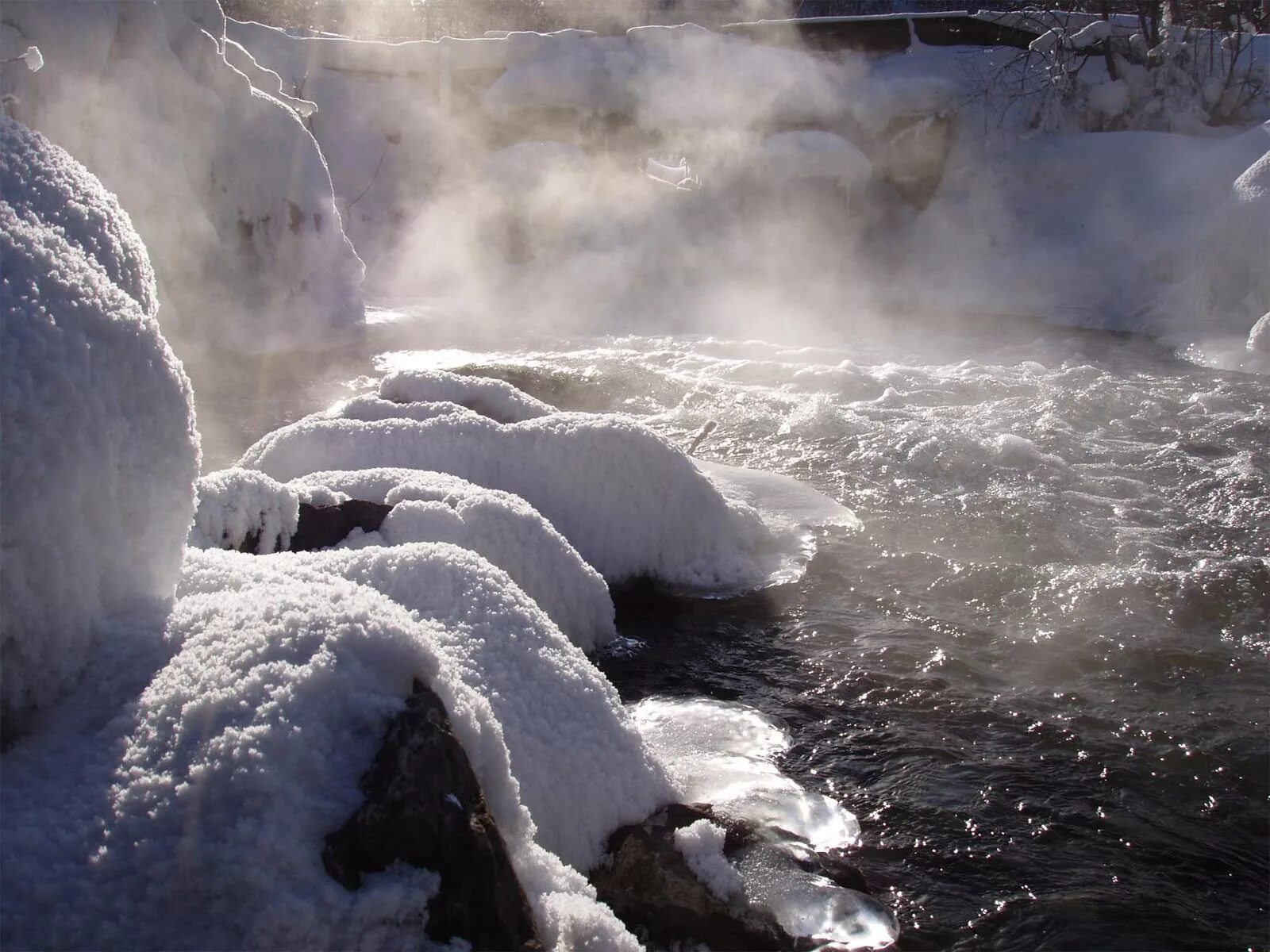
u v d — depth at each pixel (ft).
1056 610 21.40
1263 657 19.61
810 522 25.80
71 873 6.89
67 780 7.50
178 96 42.52
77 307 8.82
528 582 17.33
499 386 25.85
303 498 16.61
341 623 8.51
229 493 14.82
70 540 8.39
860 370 42.14
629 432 22.04
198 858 6.91
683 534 22.25
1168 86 67.97
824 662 18.95
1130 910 12.79
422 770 7.53
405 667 8.43
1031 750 16.30
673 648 19.29
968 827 14.23
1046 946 12.08
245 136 44.60
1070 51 69.05
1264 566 23.31
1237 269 52.65
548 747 11.07
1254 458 31.50
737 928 11.01
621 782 11.70
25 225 9.11
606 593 18.88
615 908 10.93
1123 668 19.07
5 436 7.93
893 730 16.74
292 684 7.86
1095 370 42.78
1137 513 27.14
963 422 35.32
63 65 38.83
